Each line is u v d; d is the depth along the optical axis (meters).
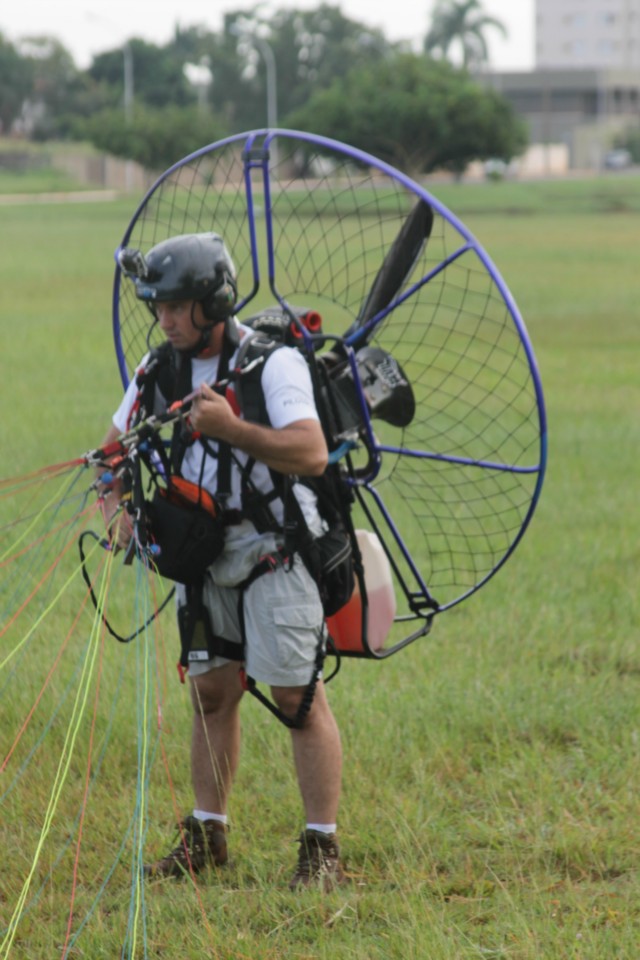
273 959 11.41
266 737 16.16
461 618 21.48
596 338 58.50
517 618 21.27
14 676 17.62
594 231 142.00
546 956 11.42
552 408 41.47
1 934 11.84
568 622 20.83
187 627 12.74
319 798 12.95
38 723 16.44
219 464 12.13
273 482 12.23
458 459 13.70
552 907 12.41
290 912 12.31
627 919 11.98
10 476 29.50
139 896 12.00
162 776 15.21
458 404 40.50
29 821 14.15
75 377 46.03
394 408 13.57
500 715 16.84
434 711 16.98
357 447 13.18
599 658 19.73
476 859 13.36
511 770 15.52
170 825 14.14
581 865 13.25
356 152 12.86
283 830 14.17
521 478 31.41
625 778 15.14
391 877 13.05
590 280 86.25
